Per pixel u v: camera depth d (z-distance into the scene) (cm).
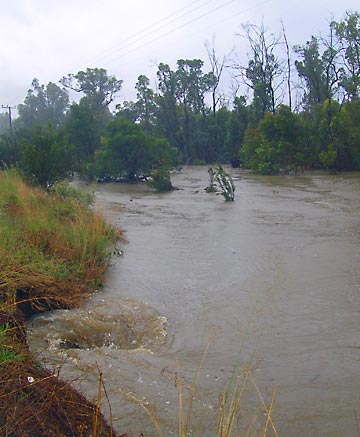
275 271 916
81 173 3381
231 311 728
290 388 508
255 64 4719
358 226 1328
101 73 6944
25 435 361
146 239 1227
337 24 3516
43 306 715
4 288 657
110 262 996
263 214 1597
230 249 1104
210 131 5709
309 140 3372
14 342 486
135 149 3078
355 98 3356
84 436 386
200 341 632
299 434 430
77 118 3866
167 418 452
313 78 4334
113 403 473
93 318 694
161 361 579
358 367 550
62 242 922
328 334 638
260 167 3447
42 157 1819
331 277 867
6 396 389
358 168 3284
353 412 463
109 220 1288
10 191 1204
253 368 555
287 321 683
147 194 2392
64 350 601
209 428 438
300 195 2112
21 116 9094
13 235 837
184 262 1003
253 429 436
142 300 783
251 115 4947
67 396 426
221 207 1806
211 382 524
